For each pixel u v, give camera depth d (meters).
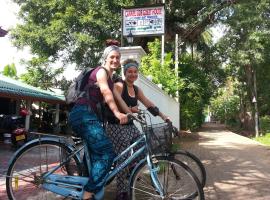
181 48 27.75
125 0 20.59
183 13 25.69
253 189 6.42
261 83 29.11
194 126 26.52
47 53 22.03
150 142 4.32
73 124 4.25
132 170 4.47
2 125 13.52
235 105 48.88
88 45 20.58
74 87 4.34
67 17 20.52
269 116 36.28
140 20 13.62
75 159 4.38
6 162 8.77
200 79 26.33
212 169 8.45
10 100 17.72
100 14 20.86
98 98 4.29
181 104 24.77
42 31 21.25
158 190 4.22
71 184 4.29
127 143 4.88
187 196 4.23
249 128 33.44
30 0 22.27
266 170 8.48
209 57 28.84
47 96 17.72
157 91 12.59
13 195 4.37
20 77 24.09
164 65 17.69
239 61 24.38
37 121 20.69
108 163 4.20
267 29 23.02
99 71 4.29
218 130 29.69
